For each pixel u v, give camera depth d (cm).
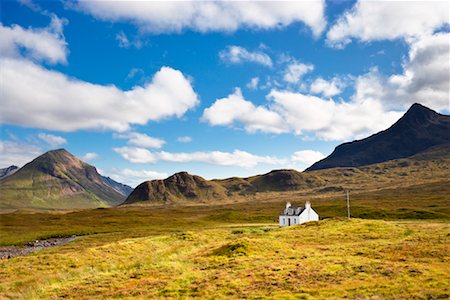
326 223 9238
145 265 4528
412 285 2825
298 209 12900
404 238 5978
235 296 2825
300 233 7756
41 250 8338
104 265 4912
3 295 3566
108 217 19125
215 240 7725
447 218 13225
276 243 5556
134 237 10388
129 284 3512
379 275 3259
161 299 2881
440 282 2877
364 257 4347
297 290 2889
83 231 12669
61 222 16138
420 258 4081
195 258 4878
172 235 8581
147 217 19175
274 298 2691
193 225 14338
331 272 3475
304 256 4544
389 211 15525
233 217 17438
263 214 18750
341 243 5966
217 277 3516
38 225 15062
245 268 3919
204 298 2831
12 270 4988
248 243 5322
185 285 3303
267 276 3441
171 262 4584
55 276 4288
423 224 9138
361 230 7456
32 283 4000
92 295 3197
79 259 5512
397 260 4069
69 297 3192
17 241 10331
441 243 4912
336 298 2583
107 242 9312
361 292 2712
